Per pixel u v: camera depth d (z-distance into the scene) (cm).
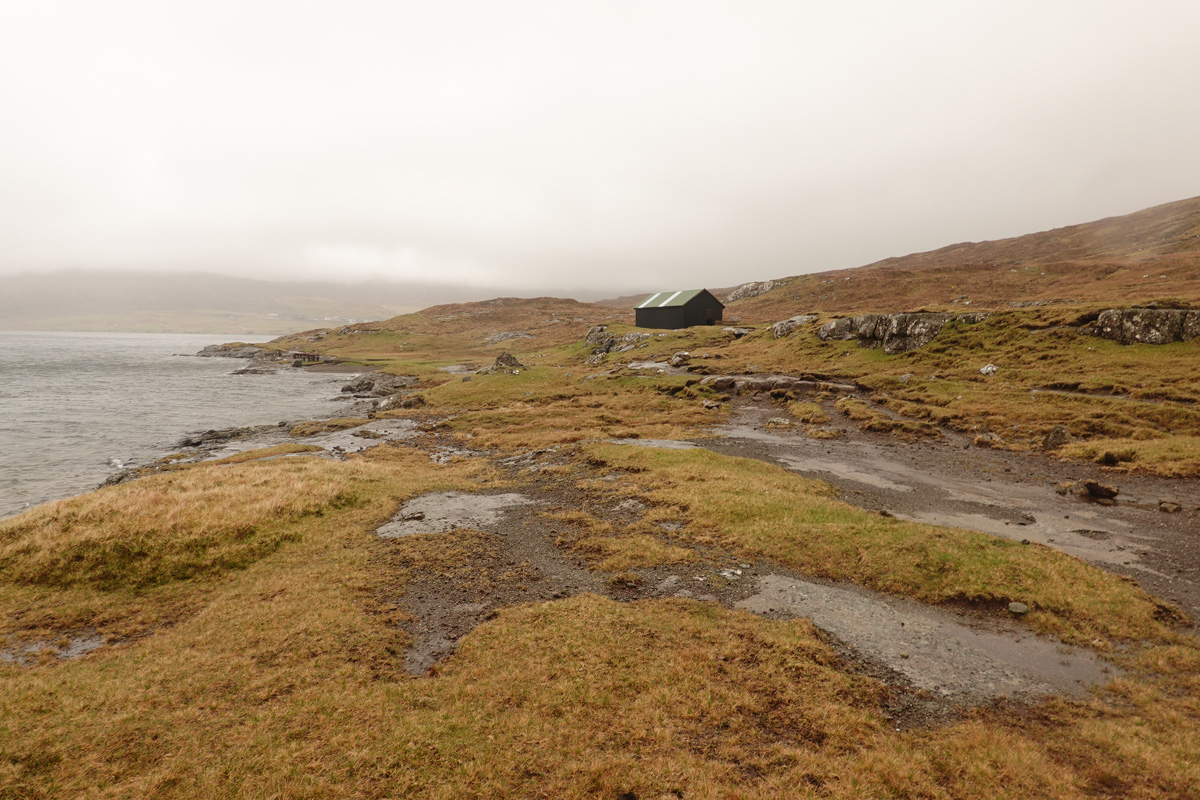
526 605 1897
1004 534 2481
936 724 1315
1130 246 16188
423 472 3962
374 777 1140
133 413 7944
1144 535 2428
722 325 12594
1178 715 1309
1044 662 1558
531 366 9562
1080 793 1084
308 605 1922
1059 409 4691
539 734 1259
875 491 3203
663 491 3088
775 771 1150
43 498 4109
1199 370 4962
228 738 1261
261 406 8606
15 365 15975
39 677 1532
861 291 15762
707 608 1847
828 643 1656
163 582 2225
